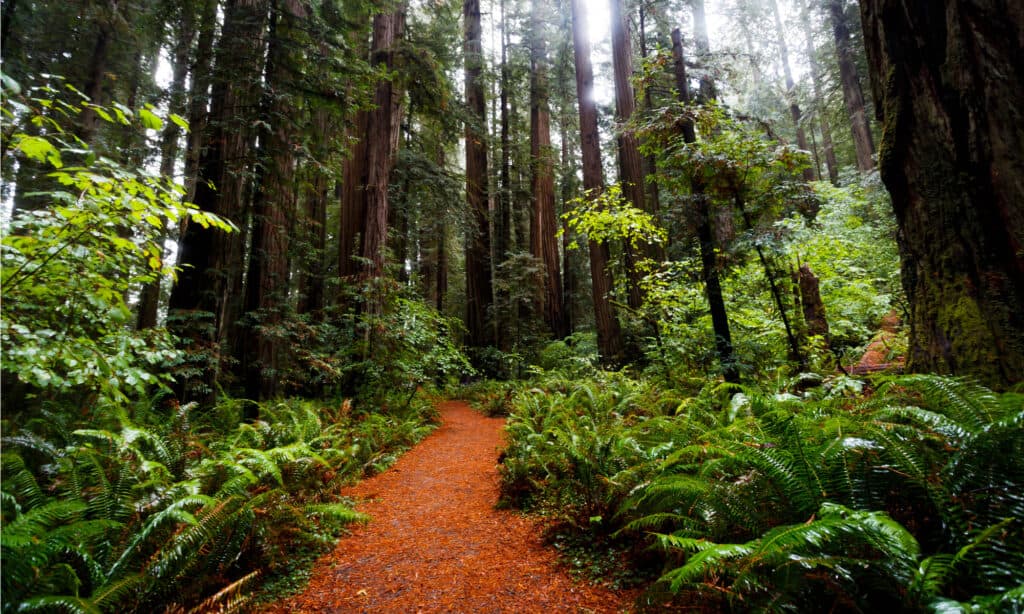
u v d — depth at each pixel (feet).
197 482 10.64
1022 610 4.49
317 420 19.51
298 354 28.63
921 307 12.13
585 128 41.96
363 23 31.30
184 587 8.82
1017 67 10.31
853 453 7.86
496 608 9.07
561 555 11.10
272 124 24.95
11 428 10.98
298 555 11.66
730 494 8.55
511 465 16.03
